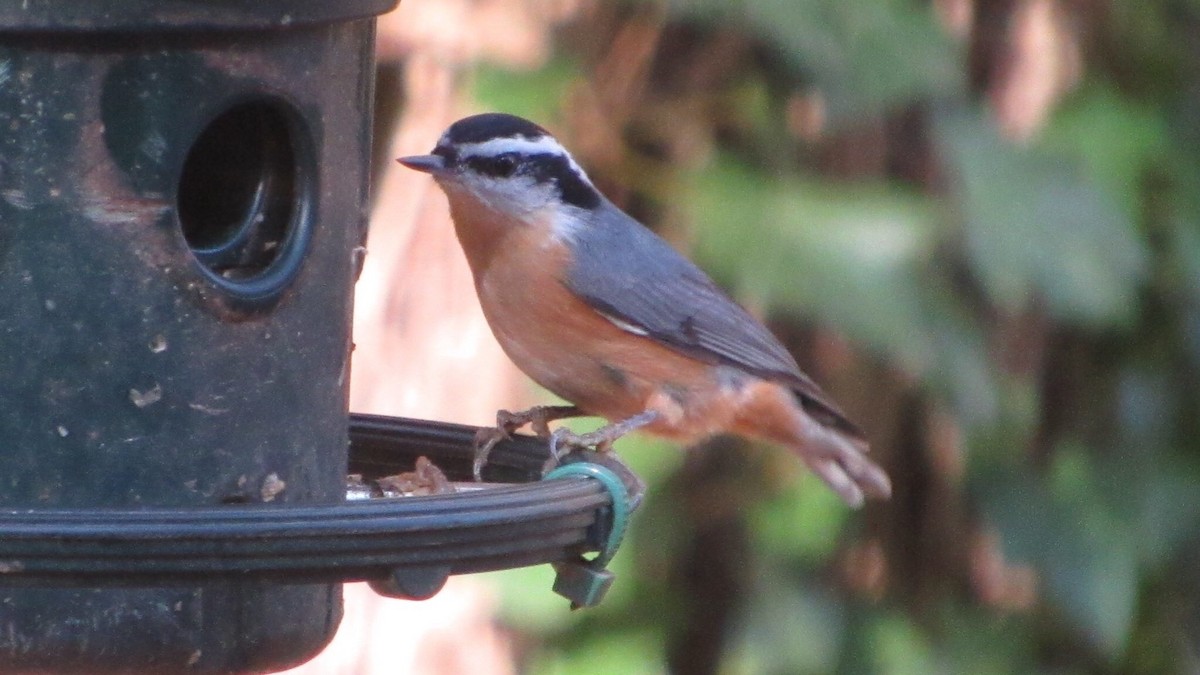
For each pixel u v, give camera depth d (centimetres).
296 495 719
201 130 672
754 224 1145
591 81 1194
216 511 593
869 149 1223
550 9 1182
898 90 1136
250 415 698
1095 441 1320
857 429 1002
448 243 1162
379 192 1182
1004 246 1155
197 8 653
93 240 667
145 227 669
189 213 723
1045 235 1164
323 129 718
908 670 1244
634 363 918
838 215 1152
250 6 663
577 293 898
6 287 668
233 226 719
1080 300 1155
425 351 1162
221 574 584
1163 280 1296
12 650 674
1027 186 1181
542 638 1195
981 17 1248
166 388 678
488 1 1156
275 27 675
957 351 1162
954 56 1163
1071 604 1251
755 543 1246
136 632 677
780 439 993
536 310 903
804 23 1123
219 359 687
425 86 1152
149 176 667
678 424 938
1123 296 1168
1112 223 1180
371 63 773
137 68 661
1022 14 1234
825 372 1257
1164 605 1354
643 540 1229
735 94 1220
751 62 1223
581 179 926
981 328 1246
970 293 1245
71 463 673
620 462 744
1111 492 1294
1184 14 1313
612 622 1216
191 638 684
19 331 670
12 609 671
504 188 895
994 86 1245
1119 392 1315
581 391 928
